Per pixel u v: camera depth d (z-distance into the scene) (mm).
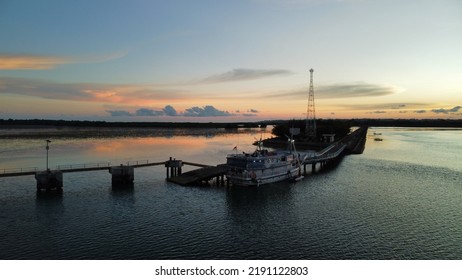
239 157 79312
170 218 55312
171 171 88000
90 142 193250
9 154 130250
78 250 42406
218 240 46531
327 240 46656
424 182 83562
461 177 90188
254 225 52594
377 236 47906
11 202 62625
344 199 67438
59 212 57156
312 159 102750
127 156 130125
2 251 41875
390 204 63531
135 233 48438
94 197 67000
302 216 56938
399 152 153250
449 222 53500
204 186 78125
